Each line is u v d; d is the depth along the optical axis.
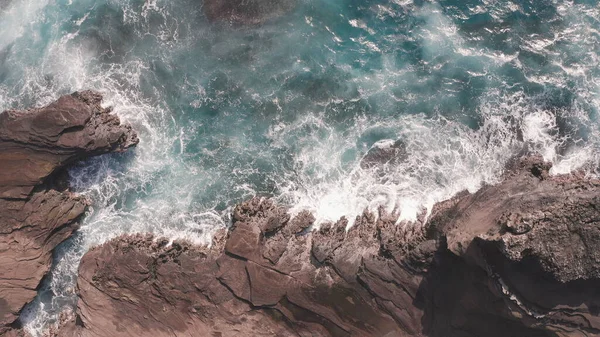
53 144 22.83
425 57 24.38
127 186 25.11
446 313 20.67
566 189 19.27
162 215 24.84
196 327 22.55
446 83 24.22
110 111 24.52
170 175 25.11
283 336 22.25
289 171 24.58
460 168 23.69
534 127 23.61
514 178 20.89
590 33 23.77
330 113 24.64
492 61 24.09
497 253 18.08
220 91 25.20
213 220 24.56
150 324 22.89
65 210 24.12
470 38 24.31
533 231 17.41
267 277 22.23
